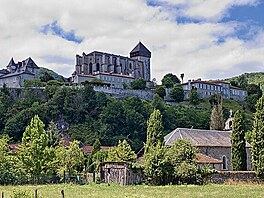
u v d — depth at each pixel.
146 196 37.34
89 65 194.25
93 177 58.94
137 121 134.12
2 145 59.53
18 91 146.25
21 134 125.62
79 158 68.75
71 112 136.00
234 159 64.44
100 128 128.88
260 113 57.44
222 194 39.59
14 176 56.19
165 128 134.38
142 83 170.00
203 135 73.94
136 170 54.50
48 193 39.62
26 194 23.86
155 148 55.12
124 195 38.16
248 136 81.25
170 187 48.44
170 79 182.88
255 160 56.88
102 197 36.25
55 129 116.44
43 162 57.12
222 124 111.94
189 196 37.62
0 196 36.06
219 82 188.62
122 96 155.62
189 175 53.59
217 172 55.28
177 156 54.41
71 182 58.31
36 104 136.62
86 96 141.75
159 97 152.62
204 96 178.12
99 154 78.06
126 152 70.12
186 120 140.38
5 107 136.50
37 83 154.75
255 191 43.06
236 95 187.62
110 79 177.88
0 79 182.88
